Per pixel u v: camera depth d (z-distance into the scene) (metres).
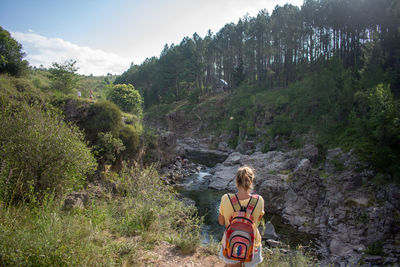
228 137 58.50
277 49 62.12
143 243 4.95
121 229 5.54
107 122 22.38
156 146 30.12
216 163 41.25
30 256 3.22
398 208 15.59
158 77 88.19
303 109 41.41
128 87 36.47
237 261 2.78
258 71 66.88
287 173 24.08
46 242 3.55
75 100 22.47
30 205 5.18
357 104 32.16
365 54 39.97
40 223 4.18
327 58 50.97
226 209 2.92
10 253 3.11
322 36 54.59
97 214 6.07
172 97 85.31
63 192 6.96
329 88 38.00
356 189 18.69
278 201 20.02
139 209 6.56
